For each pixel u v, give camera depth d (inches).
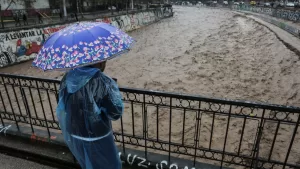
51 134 155.7
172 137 261.6
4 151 151.0
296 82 448.1
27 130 161.5
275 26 1293.1
